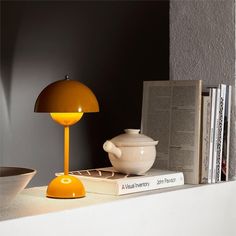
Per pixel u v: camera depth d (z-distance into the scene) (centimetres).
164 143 178
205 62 188
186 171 171
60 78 222
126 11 241
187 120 172
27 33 213
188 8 192
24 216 121
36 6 215
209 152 169
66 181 147
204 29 188
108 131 237
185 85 174
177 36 195
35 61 215
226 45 182
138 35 246
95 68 231
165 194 153
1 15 206
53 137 221
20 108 212
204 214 166
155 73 253
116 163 162
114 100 238
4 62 207
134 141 158
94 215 135
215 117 170
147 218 148
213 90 169
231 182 176
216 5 185
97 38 232
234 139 180
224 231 174
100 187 152
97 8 232
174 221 156
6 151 208
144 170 161
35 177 216
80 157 229
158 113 180
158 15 252
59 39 221
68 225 129
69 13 224
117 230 140
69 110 138
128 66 242
